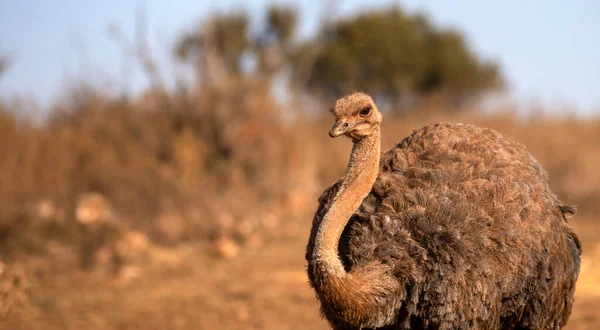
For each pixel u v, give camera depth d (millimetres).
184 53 73500
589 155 69438
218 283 42594
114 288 41594
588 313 35312
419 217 21359
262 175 68500
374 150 21312
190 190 58844
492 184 21844
